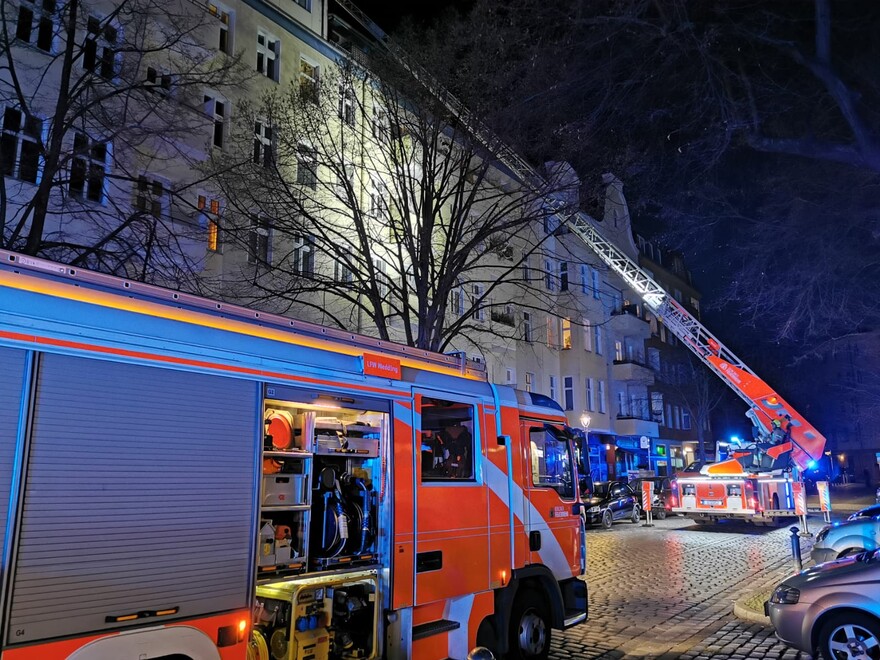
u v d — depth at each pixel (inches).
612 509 877.2
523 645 262.2
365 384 209.0
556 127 569.0
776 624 261.6
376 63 603.8
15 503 123.2
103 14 516.1
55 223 490.0
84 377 139.3
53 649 123.3
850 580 245.6
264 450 181.3
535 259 1168.2
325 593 192.9
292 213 571.5
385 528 208.4
